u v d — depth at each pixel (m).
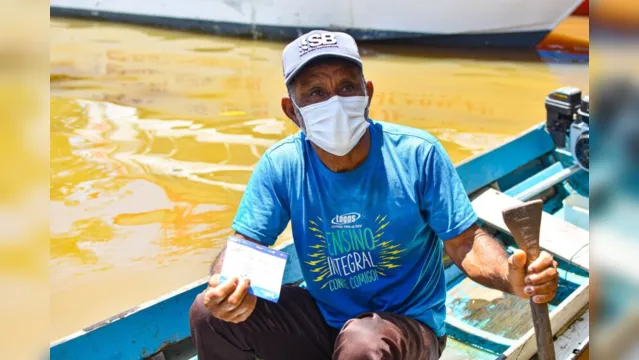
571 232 3.17
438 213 1.84
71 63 9.02
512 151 3.96
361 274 1.92
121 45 10.05
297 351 1.98
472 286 3.14
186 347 2.61
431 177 1.84
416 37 9.88
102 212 4.98
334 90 1.79
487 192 3.52
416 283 1.92
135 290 4.13
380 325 1.79
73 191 5.29
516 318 2.92
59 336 3.69
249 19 10.38
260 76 8.61
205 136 6.44
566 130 3.95
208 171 5.64
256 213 1.93
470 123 6.86
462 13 9.51
